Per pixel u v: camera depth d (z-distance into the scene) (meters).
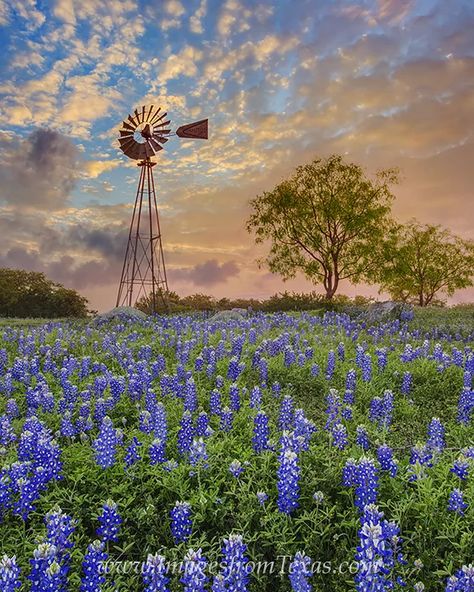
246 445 8.28
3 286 54.91
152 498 6.33
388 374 13.37
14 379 13.37
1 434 8.42
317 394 12.45
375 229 41.38
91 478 6.80
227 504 6.07
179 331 20.42
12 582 4.27
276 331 20.83
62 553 4.98
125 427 9.73
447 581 4.87
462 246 55.44
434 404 11.77
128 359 15.02
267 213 43.09
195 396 10.48
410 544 5.46
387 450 6.63
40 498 6.33
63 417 9.62
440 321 25.27
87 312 58.84
